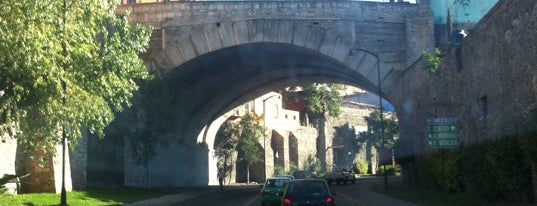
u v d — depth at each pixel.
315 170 87.81
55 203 23.97
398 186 39.59
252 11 40.59
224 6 40.81
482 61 23.47
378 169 81.88
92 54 19.30
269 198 27.08
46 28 15.48
